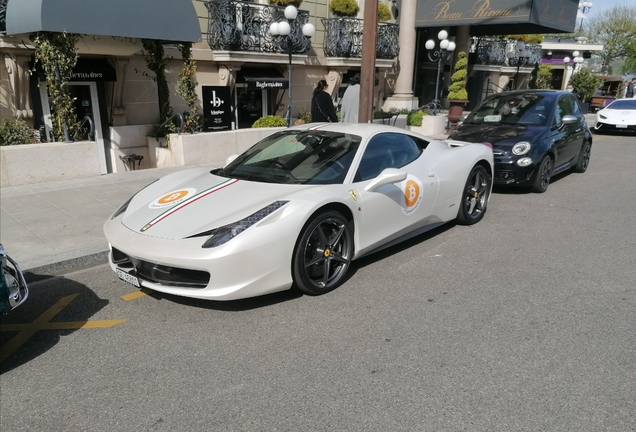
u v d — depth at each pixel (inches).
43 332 140.7
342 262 166.2
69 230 220.7
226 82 487.5
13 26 307.0
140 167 435.2
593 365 122.2
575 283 172.9
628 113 653.9
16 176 299.9
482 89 978.1
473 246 210.8
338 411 105.0
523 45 806.5
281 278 146.6
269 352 128.2
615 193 318.0
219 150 398.9
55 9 291.0
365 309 152.1
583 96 1099.9
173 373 119.6
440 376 117.3
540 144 300.8
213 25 463.5
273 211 145.6
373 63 343.9
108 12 317.1
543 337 135.7
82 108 410.9
